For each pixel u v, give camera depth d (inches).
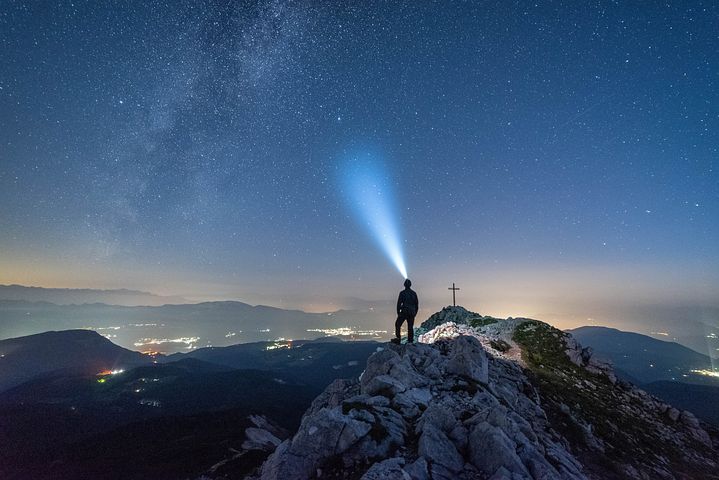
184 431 3388.3
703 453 1045.8
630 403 1259.8
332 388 1025.5
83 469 2591.0
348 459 537.0
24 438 4153.5
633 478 737.0
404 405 679.7
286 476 528.4
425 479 469.4
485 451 514.9
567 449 777.6
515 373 1094.4
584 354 1530.5
